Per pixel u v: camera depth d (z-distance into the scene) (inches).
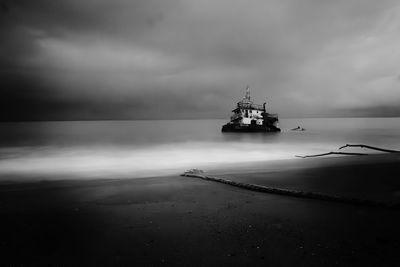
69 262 250.5
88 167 1219.9
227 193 492.7
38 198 500.1
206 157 1621.6
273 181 578.9
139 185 597.6
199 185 578.9
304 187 510.0
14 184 733.9
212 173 770.8
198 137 3545.8
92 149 2185.0
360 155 1225.4
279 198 443.8
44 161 1478.8
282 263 236.4
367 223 319.3
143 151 2010.3
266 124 3607.3
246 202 424.8
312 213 360.5
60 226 342.6
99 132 5447.8
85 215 385.1
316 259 241.0
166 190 535.2
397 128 5698.8
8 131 6018.7
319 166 804.0
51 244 289.4
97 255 261.9
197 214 372.5
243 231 307.3
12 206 444.5
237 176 658.8
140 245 280.2
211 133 4736.7
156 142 2859.3
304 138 3063.5
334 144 2388.0
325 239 280.7
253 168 941.8
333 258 241.9
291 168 810.8
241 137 3307.1
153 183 621.0
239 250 262.5
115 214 385.4
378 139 2842.0
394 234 287.4
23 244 290.7
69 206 436.5
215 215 365.4
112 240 295.1
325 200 419.2
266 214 362.6
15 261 254.7
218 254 255.6
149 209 404.8
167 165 1257.4
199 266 235.5
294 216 350.9
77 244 287.9
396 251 251.1
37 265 247.0
